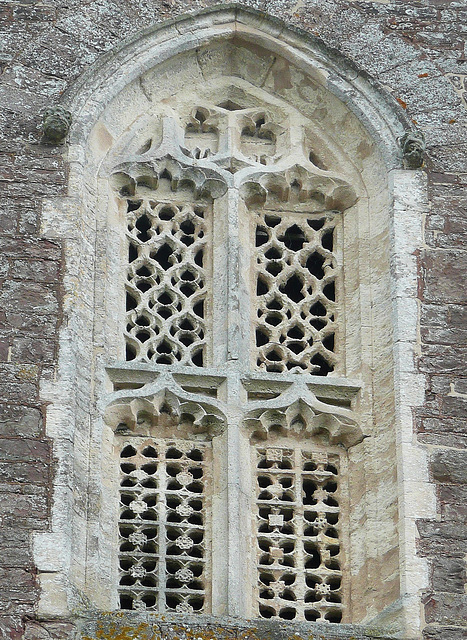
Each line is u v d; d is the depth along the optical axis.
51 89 31.38
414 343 29.53
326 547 28.61
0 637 26.30
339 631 26.91
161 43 32.12
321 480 29.12
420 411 28.92
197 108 32.38
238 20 32.59
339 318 30.64
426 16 33.00
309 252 31.23
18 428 27.97
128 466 28.84
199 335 30.22
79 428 28.52
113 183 31.17
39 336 28.84
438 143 31.56
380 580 28.06
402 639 26.98
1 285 29.22
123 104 31.78
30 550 27.02
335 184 31.61
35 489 27.52
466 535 27.91
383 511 28.55
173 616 26.67
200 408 29.17
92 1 32.34
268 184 31.61
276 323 30.59
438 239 30.56
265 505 28.75
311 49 32.47
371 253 30.98
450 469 28.44
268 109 32.53
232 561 27.91
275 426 29.42
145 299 30.31
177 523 28.34
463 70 32.44
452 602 27.36
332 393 29.66
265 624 26.77
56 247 29.66
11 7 32.12
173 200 31.34
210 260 30.91
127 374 29.30
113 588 27.67
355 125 32.03
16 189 30.12
